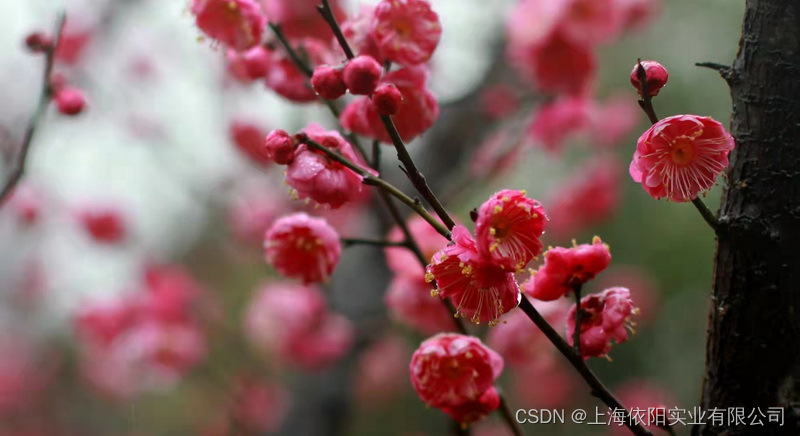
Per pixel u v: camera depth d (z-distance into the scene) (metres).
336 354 3.63
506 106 3.75
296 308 3.61
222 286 5.63
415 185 1.39
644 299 4.62
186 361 4.06
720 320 1.51
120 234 4.53
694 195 1.41
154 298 4.19
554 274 1.47
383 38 1.70
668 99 4.71
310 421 3.65
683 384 4.70
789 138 1.45
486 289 1.33
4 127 4.07
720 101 4.65
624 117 4.41
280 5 2.10
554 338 1.40
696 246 4.71
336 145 1.63
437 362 1.58
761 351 1.47
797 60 1.45
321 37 2.12
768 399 1.47
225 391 4.40
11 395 5.80
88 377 5.68
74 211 4.62
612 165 4.49
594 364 4.81
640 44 4.86
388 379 4.69
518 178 4.86
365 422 5.10
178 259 5.40
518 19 3.24
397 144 1.40
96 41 4.38
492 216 1.23
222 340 4.64
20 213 4.64
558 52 3.20
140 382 5.40
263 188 4.28
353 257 3.83
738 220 1.46
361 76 1.49
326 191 1.55
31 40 2.23
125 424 5.98
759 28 1.48
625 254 4.81
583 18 3.18
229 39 1.99
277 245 2.00
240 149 3.63
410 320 2.46
